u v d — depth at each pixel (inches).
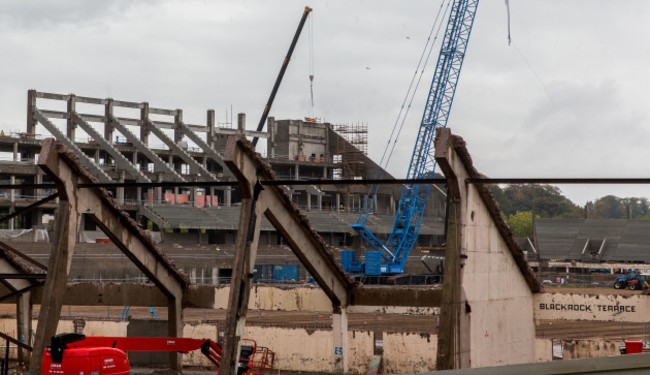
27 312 1390.3
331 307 1211.2
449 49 3395.7
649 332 1765.5
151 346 1030.4
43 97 3821.4
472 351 951.0
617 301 1098.7
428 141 3449.8
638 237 4534.9
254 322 1665.8
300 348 1396.4
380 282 3627.0
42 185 979.3
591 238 4626.0
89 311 2186.3
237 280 900.6
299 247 1074.1
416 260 4042.8
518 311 1101.1
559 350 1262.3
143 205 3649.1
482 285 989.2
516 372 481.7
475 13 3380.9
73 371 877.2
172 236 3592.5
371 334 1369.3
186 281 1243.8
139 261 1149.7
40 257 2783.0
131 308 2292.1
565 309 1133.1
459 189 919.0
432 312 1208.2
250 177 920.9
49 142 942.4
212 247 3518.7
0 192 3703.3
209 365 1444.4
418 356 1321.4
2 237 3102.9
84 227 3577.8
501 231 1047.6
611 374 498.9
